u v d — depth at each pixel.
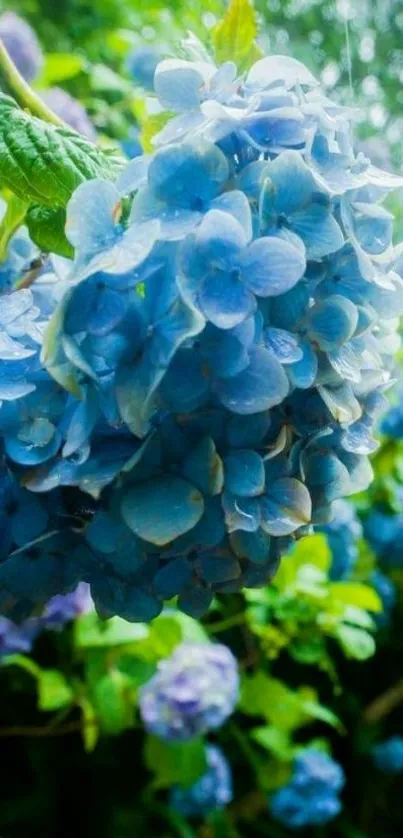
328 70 2.57
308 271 0.68
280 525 0.69
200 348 0.66
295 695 1.82
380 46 2.89
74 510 0.71
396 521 2.17
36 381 0.69
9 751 2.02
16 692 1.88
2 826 1.98
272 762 1.96
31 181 0.74
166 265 0.65
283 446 0.69
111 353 0.66
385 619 2.13
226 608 1.69
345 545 1.74
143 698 1.54
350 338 0.69
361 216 0.70
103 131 2.03
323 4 2.81
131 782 2.07
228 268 0.65
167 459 0.68
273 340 0.67
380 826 2.56
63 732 1.88
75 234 0.66
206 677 1.52
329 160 0.69
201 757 1.68
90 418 0.67
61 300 0.65
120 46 2.29
